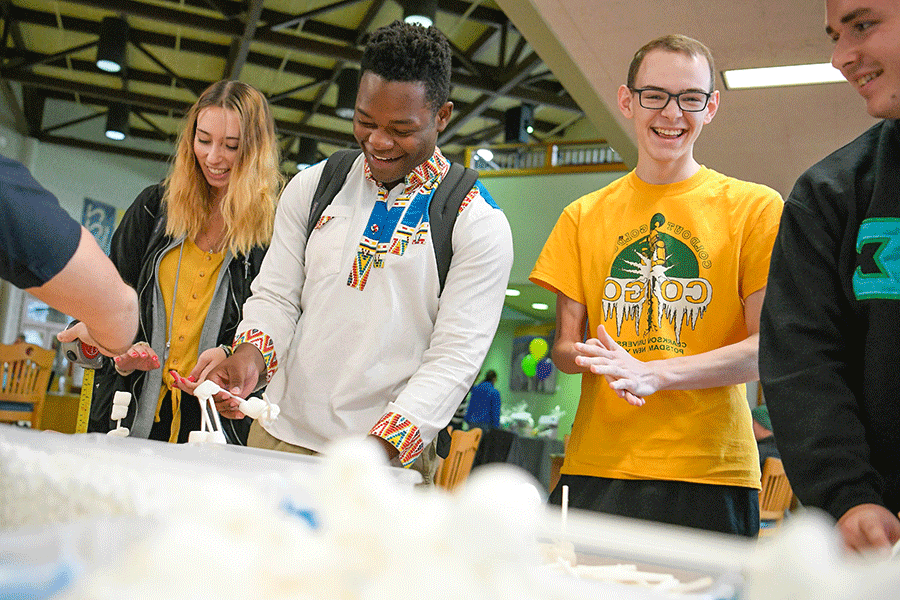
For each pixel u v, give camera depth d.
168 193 1.67
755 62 4.15
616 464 1.38
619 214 1.51
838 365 0.96
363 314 1.29
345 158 1.43
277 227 1.44
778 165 5.50
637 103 1.46
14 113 11.68
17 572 0.23
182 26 8.70
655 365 1.29
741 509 1.34
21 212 0.71
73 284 0.77
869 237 0.98
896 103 0.94
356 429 1.27
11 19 9.40
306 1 8.49
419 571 0.26
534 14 4.46
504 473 0.28
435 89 1.26
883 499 0.92
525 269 9.94
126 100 10.80
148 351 1.36
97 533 0.26
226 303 1.65
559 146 10.07
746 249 1.40
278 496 0.35
